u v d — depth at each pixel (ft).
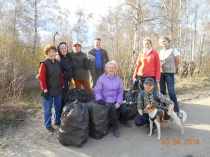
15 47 27.30
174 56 15.71
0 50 22.29
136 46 27.27
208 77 31.68
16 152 11.68
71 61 16.16
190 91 24.02
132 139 12.83
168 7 38.78
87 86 17.34
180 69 33.27
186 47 56.29
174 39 43.45
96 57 17.79
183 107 18.40
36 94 22.27
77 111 11.71
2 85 18.93
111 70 13.79
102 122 12.72
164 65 15.98
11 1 51.42
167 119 12.74
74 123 11.64
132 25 31.60
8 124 14.82
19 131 14.03
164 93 16.88
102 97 14.12
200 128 14.07
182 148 11.73
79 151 11.66
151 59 15.14
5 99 17.62
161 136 13.10
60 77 13.80
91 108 12.60
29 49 36.19
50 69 13.05
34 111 17.31
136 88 16.63
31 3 51.13
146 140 12.67
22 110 17.13
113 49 31.01
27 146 12.26
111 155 11.25
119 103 13.79
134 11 29.99
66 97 14.48
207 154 11.18
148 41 15.24
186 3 47.55
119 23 47.98
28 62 27.45
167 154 11.22
